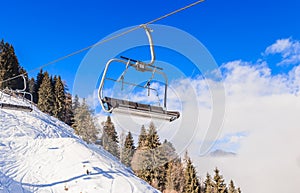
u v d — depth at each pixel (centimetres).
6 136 1447
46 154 1280
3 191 868
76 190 1021
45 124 1955
